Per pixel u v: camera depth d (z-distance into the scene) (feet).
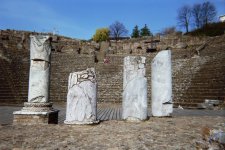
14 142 24.29
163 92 43.96
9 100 79.46
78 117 33.78
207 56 101.14
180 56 122.72
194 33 199.31
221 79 77.97
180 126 34.40
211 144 23.21
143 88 38.78
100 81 104.01
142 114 38.24
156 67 45.21
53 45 135.95
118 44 142.82
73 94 34.14
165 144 24.41
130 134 28.73
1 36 118.32
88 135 27.96
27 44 124.67
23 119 35.65
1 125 34.01
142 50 139.33
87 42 143.02
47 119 35.96
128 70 38.83
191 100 76.54
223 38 114.93
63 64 119.03
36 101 37.37
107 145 23.68
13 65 103.71
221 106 67.41
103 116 51.31
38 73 38.01
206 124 36.27
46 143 24.11
